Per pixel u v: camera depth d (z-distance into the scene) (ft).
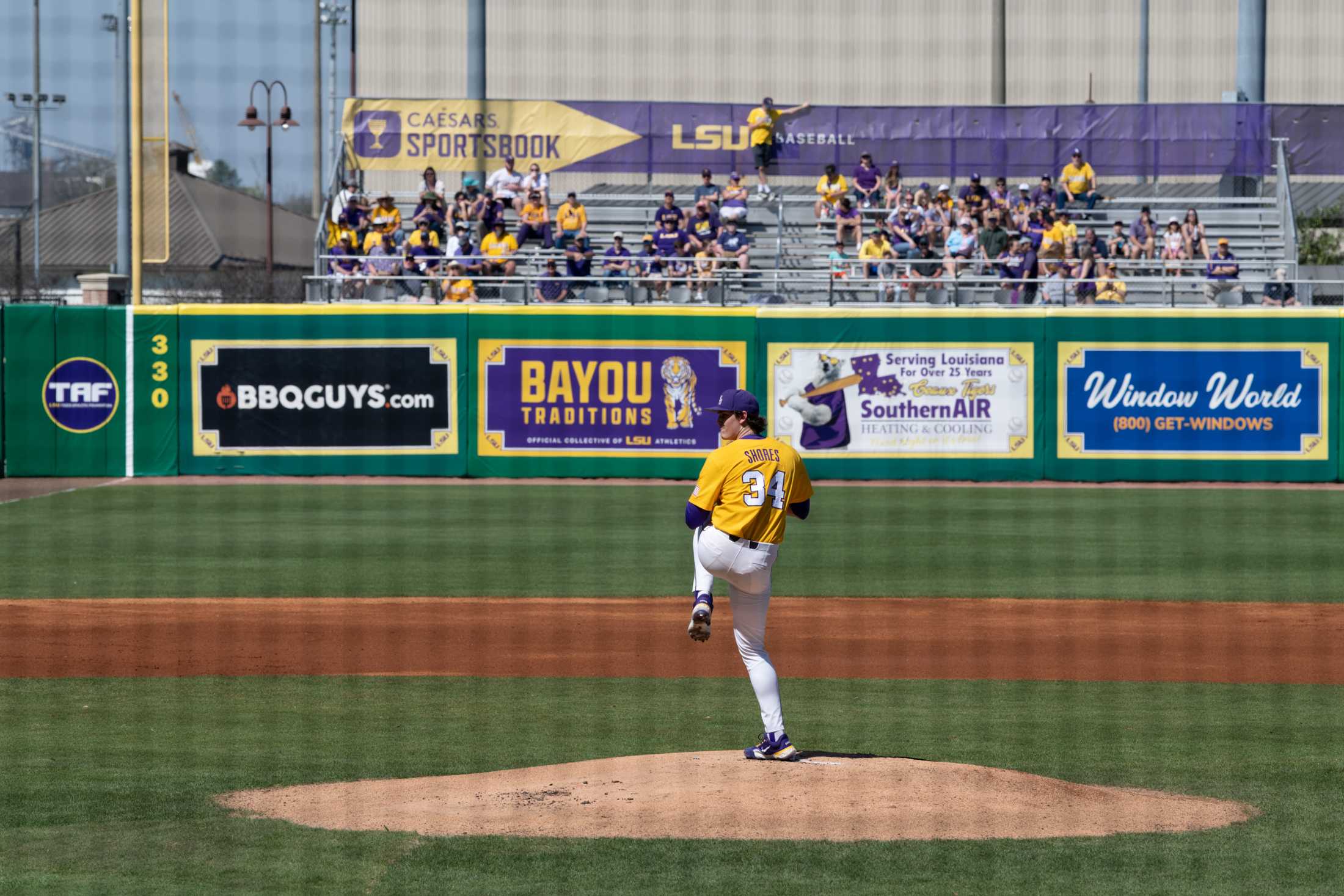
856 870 55.26
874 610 122.93
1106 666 100.48
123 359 225.35
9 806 64.95
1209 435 220.84
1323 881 54.70
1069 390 222.28
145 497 203.72
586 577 139.13
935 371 223.51
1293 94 323.98
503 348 224.74
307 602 126.00
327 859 56.80
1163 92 347.15
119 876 55.26
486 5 263.08
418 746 76.28
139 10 233.14
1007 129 268.62
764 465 67.31
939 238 257.14
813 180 284.82
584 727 81.00
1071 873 55.21
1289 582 136.77
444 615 119.75
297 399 225.97
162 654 103.81
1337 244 342.23
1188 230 253.65
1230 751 75.82
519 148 266.16
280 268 427.74
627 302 241.35
